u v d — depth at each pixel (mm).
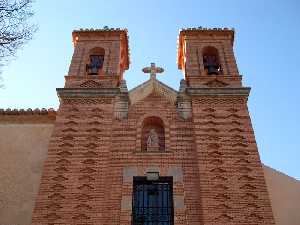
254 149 16688
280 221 16812
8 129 18438
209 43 21531
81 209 15039
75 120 17656
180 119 18016
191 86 19016
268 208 15078
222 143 16859
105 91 18656
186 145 17062
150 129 18344
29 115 18734
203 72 20000
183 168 16359
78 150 16641
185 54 21031
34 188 16578
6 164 17297
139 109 18500
